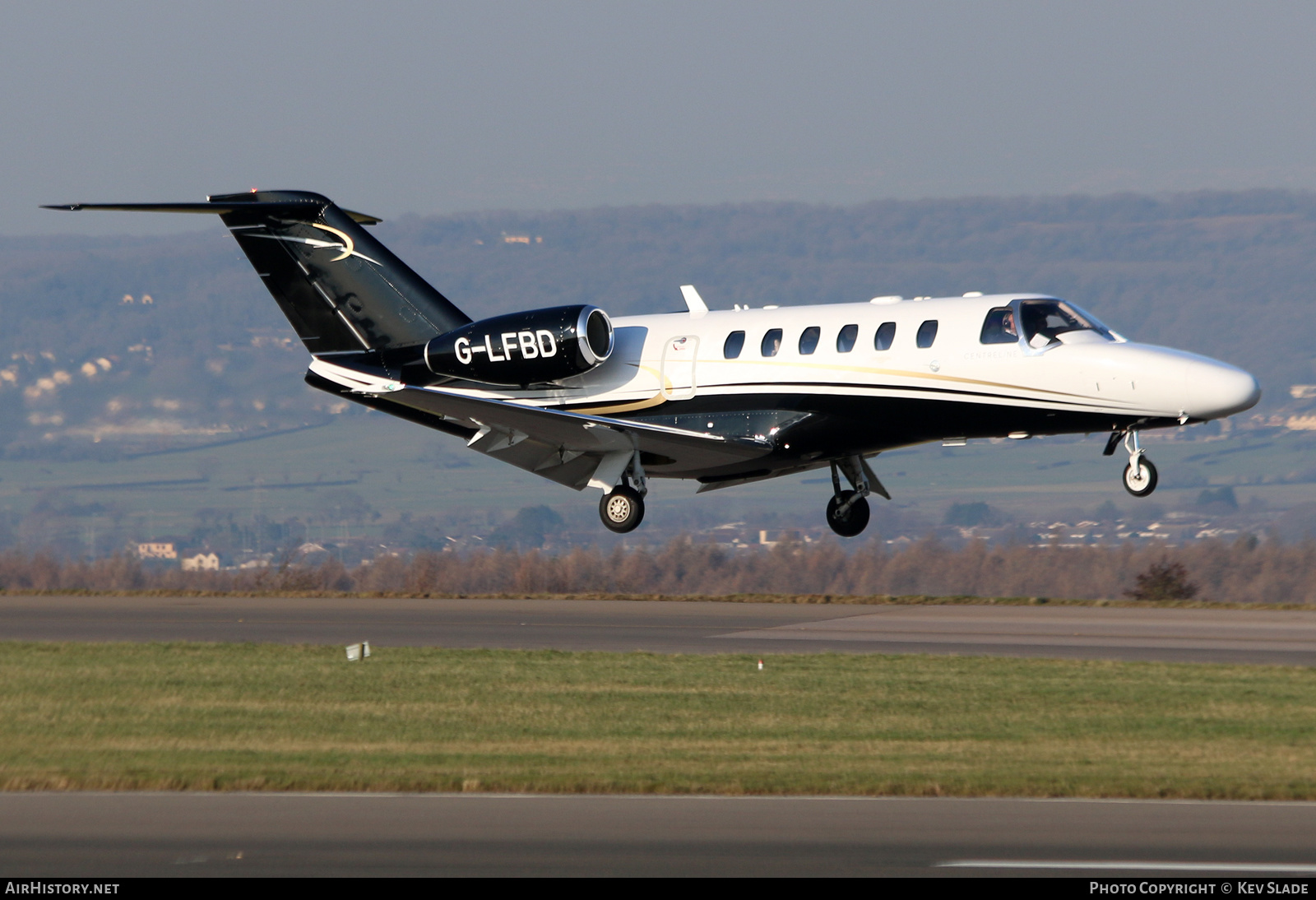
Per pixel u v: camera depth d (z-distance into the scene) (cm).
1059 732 5447
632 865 3547
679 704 6072
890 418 9062
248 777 4516
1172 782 4466
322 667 7094
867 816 4038
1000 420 8856
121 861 3594
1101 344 8675
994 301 8931
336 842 3753
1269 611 9469
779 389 9312
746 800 4241
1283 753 5031
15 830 3881
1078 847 3731
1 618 9500
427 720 5756
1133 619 9075
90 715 5900
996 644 7894
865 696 6219
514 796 4297
